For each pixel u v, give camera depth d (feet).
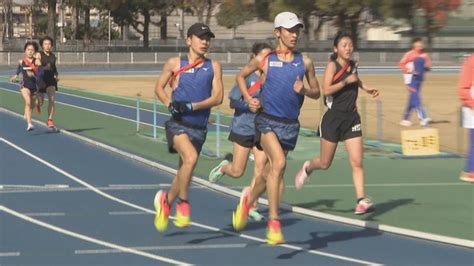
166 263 31.89
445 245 35.40
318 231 38.22
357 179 40.86
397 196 47.70
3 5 424.46
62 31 375.25
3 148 69.41
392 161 62.39
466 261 32.55
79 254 33.30
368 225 38.99
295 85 32.09
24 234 37.11
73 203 45.09
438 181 53.31
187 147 33.42
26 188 50.03
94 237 36.50
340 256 33.19
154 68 246.27
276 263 31.86
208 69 33.78
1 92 140.67
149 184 51.88
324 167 41.01
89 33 348.38
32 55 81.71
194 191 49.37
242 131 39.58
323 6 98.68
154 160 61.57
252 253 33.55
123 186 51.01
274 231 32.01
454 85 152.46
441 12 96.89
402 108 105.09
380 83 159.84
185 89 33.65
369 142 71.36
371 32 317.83
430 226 39.14
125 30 400.67
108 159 63.46
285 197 47.26
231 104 39.86
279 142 32.78
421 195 48.06
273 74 32.42
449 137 75.97
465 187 51.06
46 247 34.53
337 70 39.27
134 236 36.70
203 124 34.01
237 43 318.86
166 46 319.68
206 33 33.55
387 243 35.68
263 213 42.06
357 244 35.45
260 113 33.01
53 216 41.37
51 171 57.16
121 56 263.70
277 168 32.12
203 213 42.29
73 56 258.78
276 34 32.99
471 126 52.80
